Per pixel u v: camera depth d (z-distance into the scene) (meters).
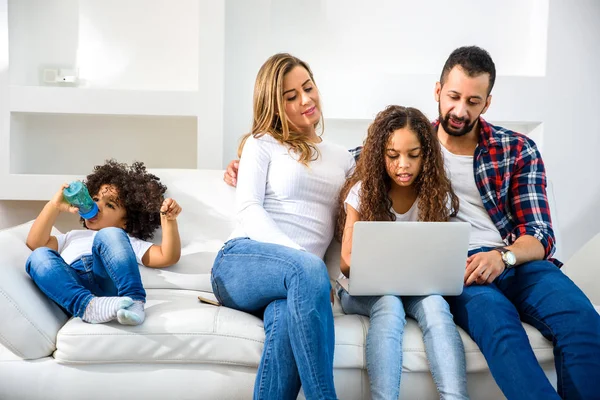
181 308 1.71
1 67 2.61
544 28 2.80
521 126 2.95
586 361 1.54
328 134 2.90
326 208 1.98
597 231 2.88
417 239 1.62
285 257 1.62
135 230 2.10
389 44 2.84
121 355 1.60
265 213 1.85
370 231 1.61
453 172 2.02
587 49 2.82
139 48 2.81
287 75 1.98
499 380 1.54
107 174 2.12
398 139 1.82
